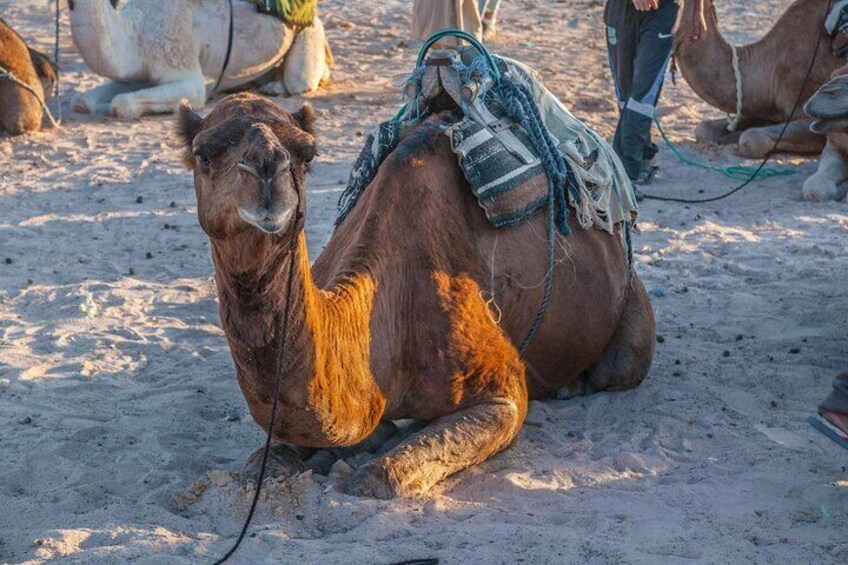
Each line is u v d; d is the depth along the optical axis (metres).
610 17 12.69
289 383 5.13
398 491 5.79
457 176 6.52
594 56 19.81
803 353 8.23
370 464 5.90
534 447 6.71
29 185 12.98
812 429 6.97
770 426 7.02
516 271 6.62
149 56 16.23
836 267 10.19
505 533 5.45
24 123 14.99
